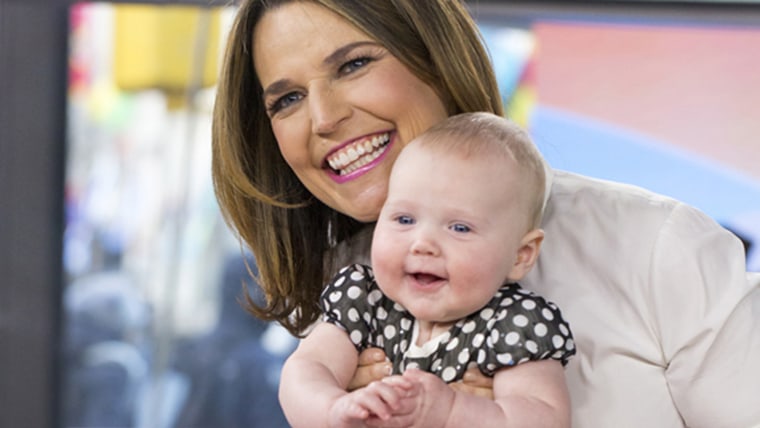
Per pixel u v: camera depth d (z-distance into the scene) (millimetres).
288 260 1625
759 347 1311
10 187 3742
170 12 3855
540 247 1380
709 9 3490
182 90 3904
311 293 1638
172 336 4039
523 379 1269
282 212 1620
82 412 4008
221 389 4070
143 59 3871
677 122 3574
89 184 3898
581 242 1430
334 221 1634
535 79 3619
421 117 1442
